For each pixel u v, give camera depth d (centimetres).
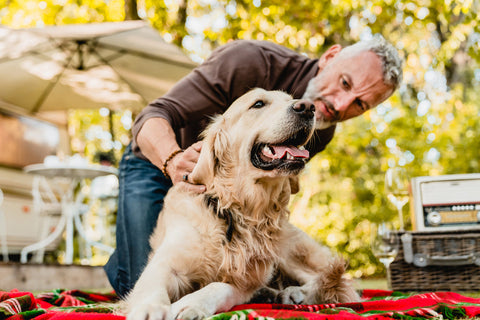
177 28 1040
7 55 625
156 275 239
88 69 673
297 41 1016
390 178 436
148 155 306
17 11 1062
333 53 366
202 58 1077
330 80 346
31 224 860
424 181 418
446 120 979
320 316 189
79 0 1062
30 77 682
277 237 287
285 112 271
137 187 344
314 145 377
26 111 770
